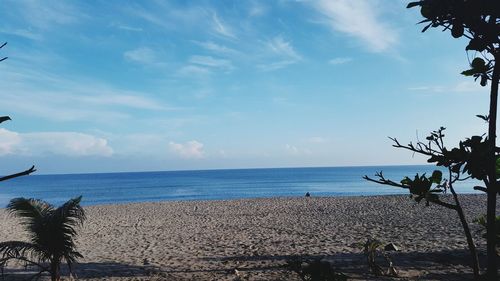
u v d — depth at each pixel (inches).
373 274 308.7
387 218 697.6
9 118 63.9
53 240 260.4
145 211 975.6
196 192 2763.3
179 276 328.8
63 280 320.8
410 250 402.0
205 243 495.8
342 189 2795.3
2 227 721.0
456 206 134.1
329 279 148.4
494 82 99.9
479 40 88.7
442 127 119.7
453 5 88.0
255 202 1138.0
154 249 465.7
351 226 613.0
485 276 117.0
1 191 3767.2
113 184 4643.2
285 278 309.7
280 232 571.5
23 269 362.9
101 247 492.7
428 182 120.9
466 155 98.0
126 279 326.0
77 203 268.7
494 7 85.4
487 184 98.7
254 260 381.7
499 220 109.2
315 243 468.1
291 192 2504.9
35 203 267.9
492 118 99.9
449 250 396.5
